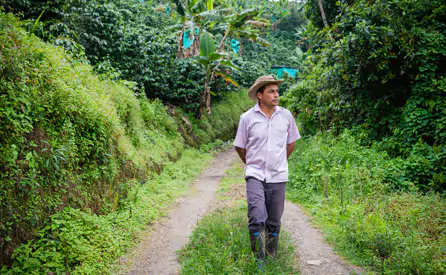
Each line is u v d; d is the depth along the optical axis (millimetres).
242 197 5852
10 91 3271
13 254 2848
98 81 6371
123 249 3701
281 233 3855
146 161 6805
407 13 6629
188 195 6242
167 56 11891
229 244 3379
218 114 15828
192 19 13359
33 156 3371
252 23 14008
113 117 5234
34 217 3172
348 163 5938
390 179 5422
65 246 3250
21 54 3709
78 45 6941
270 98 3039
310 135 9703
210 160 10633
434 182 5289
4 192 2908
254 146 3088
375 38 6145
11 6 6816
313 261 3289
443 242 3402
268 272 2883
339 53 7070
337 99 8148
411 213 4148
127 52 10188
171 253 3662
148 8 17172
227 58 14047
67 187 3785
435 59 6188
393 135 6613
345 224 3990
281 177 3080
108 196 4648
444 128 5824
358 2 6973
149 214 4820
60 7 7527
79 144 4270
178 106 13008
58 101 3977
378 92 7109
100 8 9062
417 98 6297
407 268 2922
